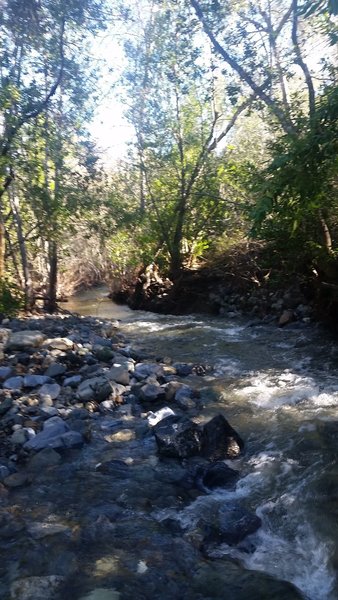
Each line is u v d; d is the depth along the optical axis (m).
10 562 4.07
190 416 7.04
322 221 9.62
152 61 15.78
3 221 15.92
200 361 9.96
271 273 13.98
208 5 10.55
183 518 4.68
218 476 5.38
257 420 6.85
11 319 13.03
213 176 15.59
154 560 4.07
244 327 13.21
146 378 8.47
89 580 3.84
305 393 7.67
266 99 10.22
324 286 10.81
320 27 8.63
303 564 4.11
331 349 10.09
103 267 24.95
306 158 6.47
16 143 13.75
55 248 17.14
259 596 3.65
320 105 6.99
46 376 8.25
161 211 17.73
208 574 3.91
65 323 13.70
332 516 4.64
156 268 19.19
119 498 5.03
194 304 17.06
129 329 13.91
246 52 10.42
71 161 16.45
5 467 5.58
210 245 17.56
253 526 4.54
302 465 5.58
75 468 5.68
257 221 6.89
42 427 6.55
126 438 6.46
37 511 4.80
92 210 15.91
